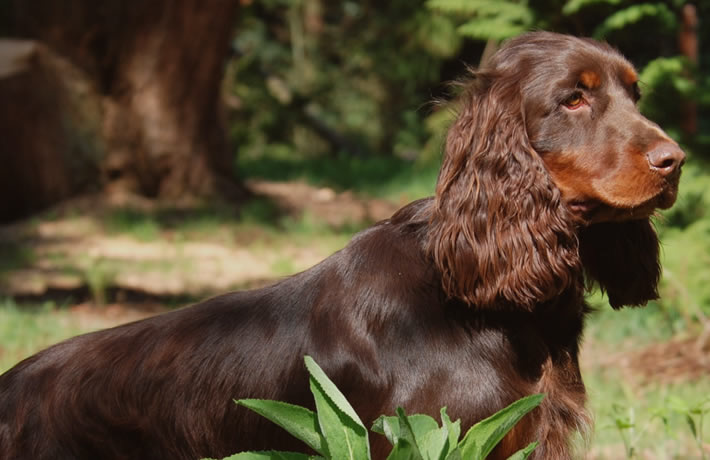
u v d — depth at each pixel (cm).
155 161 1859
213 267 1423
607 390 762
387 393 412
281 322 430
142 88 1845
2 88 1661
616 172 419
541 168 427
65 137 1778
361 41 3703
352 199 2075
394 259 436
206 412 417
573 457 443
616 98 433
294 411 299
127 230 1650
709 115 2369
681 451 613
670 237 997
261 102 3497
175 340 428
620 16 1038
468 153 433
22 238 1582
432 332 420
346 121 3753
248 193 1986
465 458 293
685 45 1123
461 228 423
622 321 998
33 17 1834
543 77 432
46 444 411
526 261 419
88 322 1042
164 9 1820
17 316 1012
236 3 1867
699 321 955
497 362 420
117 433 414
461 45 3106
